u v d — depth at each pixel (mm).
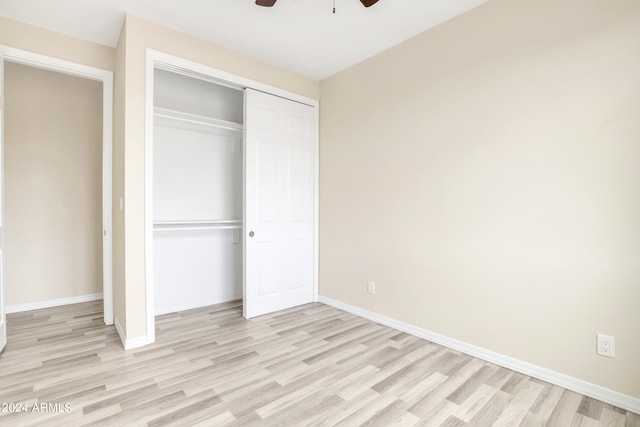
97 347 2520
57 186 3582
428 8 2406
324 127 3719
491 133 2307
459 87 2484
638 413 1754
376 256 3137
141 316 2557
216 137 3734
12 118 3332
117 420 1668
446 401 1872
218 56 2939
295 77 3541
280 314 3354
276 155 3396
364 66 3240
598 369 1889
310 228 3727
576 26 1937
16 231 3357
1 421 1644
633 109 1757
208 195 3666
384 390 1977
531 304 2141
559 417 1738
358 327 3002
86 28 2658
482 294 2377
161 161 3338
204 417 1704
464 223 2467
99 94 3822
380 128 3084
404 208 2881
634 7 1750
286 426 1647
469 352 2453
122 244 2568
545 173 2064
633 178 1760
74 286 3693
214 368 2221
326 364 2295
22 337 2701
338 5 2365
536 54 2094
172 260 3418
